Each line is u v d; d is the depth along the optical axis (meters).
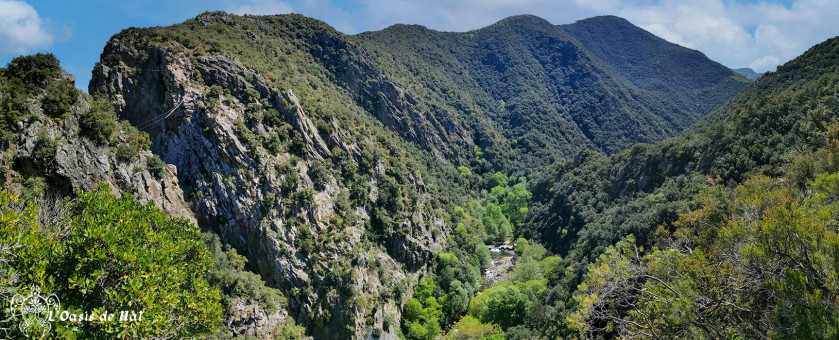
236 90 96.50
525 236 142.38
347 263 85.12
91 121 69.25
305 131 99.31
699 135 106.56
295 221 85.75
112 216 28.95
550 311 77.94
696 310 25.83
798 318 21.20
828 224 25.67
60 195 62.62
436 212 120.25
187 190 84.00
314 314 79.12
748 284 25.11
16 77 65.94
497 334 78.81
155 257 27.97
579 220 121.19
